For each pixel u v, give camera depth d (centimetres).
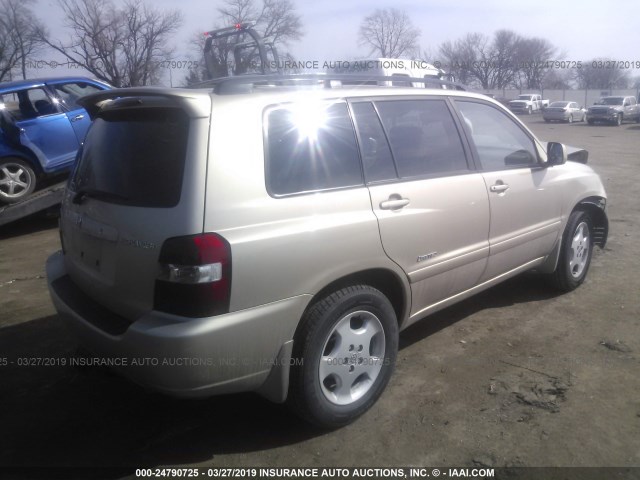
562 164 468
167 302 259
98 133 329
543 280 505
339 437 309
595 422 313
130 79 3106
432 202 351
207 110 269
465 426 314
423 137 364
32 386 370
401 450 297
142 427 324
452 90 402
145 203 272
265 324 272
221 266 256
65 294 328
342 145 316
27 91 818
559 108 3456
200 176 260
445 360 388
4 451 304
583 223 503
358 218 306
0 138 781
